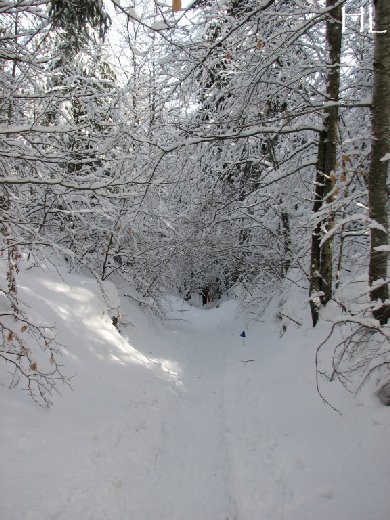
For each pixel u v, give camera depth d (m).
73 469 4.05
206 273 17.92
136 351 8.32
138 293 11.98
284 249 11.82
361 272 7.80
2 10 4.00
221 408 6.47
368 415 4.42
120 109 6.88
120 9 4.04
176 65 6.89
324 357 6.25
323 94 6.96
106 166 5.80
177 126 6.79
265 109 8.50
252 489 4.03
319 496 3.72
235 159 9.45
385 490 3.46
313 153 8.91
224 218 11.17
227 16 6.66
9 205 5.18
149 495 4.12
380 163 5.23
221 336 13.13
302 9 6.07
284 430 5.20
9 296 4.89
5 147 4.73
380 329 4.12
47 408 4.82
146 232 11.23
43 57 4.85
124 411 5.71
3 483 3.51
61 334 6.46
